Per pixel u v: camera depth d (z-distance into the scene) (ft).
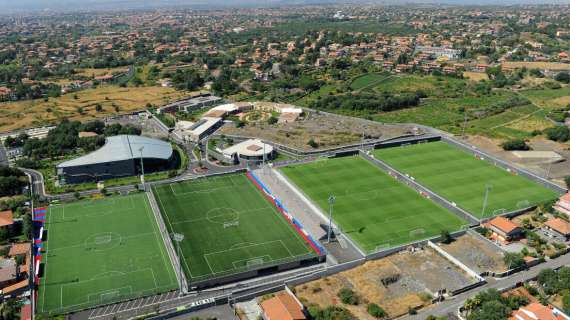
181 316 362.12
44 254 465.88
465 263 438.81
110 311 385.29
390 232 511.81
